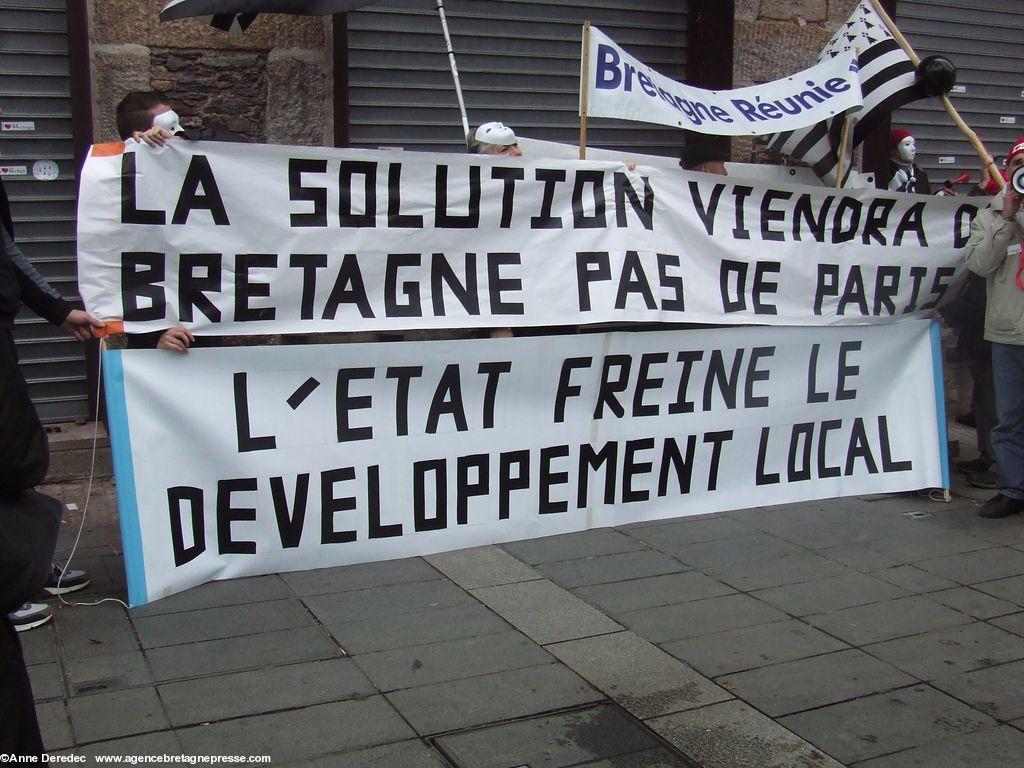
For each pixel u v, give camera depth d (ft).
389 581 14.49
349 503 14.73
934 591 14.66
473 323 15.37
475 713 10.84
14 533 7.64
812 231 17.97
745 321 17.42
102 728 10.31
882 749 10.36
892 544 16.67
